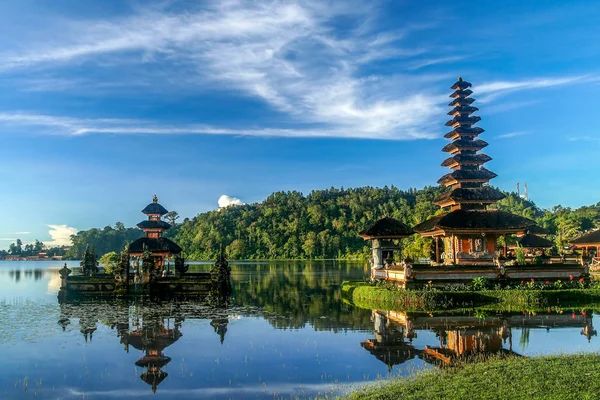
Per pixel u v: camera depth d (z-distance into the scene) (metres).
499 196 45.28
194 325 28.95
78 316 32.75
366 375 18.02
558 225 98.69
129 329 27.70
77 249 170.75
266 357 20.97
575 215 109.00
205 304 39.69
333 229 189.62
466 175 46.47
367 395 14.80
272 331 26.83
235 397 15.87
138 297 45.88
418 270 38.59
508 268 39.34
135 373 18.69
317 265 129.25
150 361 20.47
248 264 141.00
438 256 45.88
